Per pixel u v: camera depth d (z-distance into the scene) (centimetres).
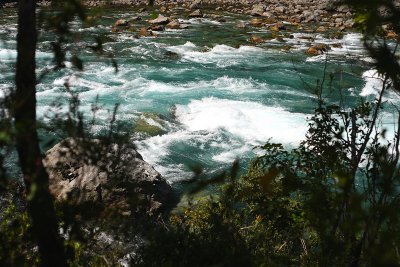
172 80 1708
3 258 274
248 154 1120
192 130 1245
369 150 299
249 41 2447
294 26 2917
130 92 1530
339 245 260
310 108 1446
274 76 1803
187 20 3025
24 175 221
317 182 298
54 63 255
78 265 307
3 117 205
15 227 290
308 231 388
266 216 375
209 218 374
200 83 1692
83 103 1348
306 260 350
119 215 316
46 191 229
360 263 269
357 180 514
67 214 284
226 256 295
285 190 325
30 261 291
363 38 214
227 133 1229
